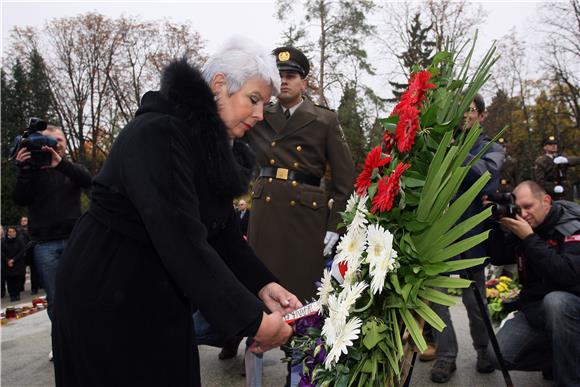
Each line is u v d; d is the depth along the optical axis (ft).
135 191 4.64
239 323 4.63
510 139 99.60
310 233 10.57
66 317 4.92
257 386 9.66
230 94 5.41
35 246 13.78
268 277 6.39
